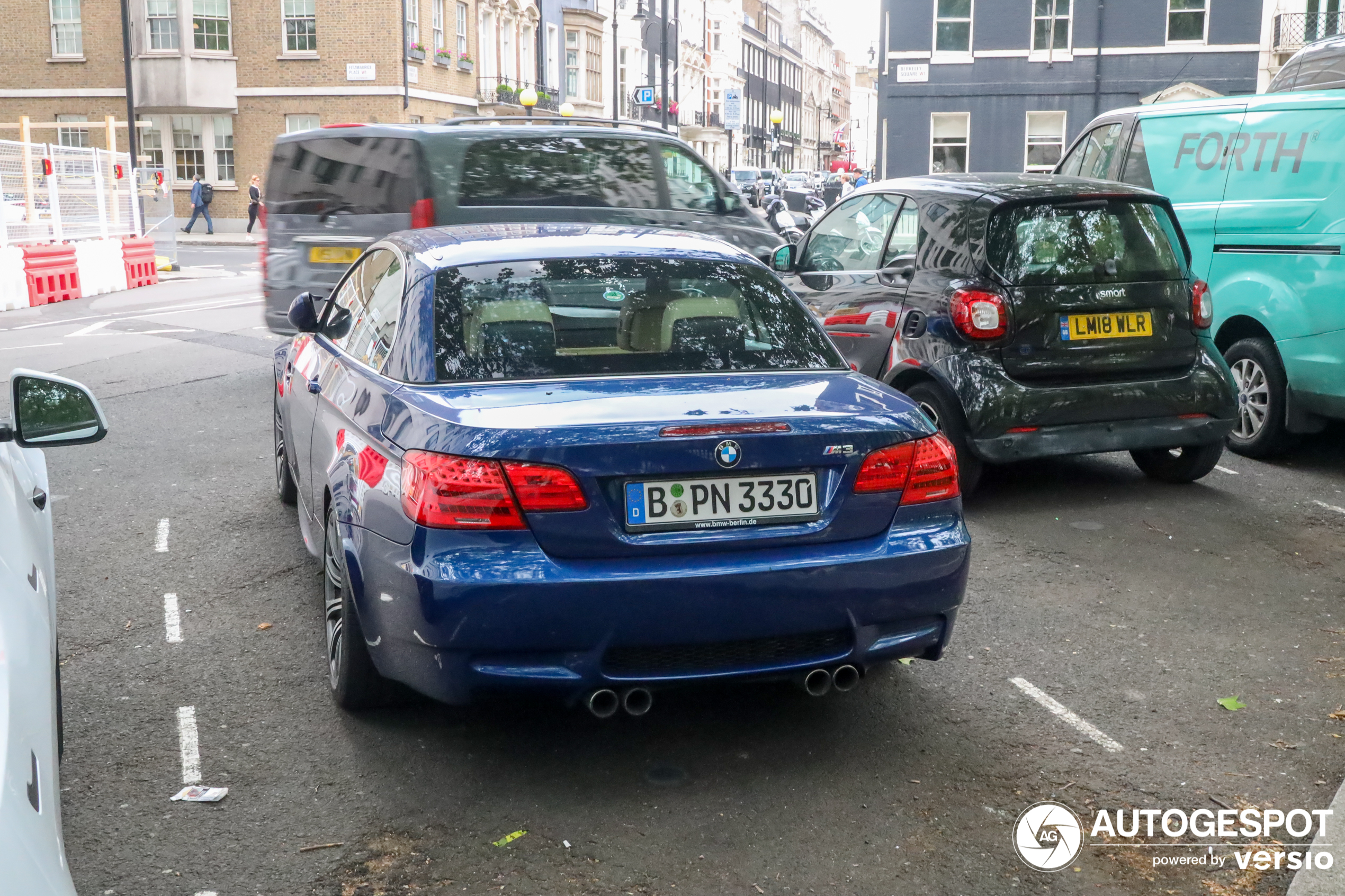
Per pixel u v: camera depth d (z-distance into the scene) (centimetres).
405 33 3978
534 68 5147
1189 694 425
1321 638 479
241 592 536
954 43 3472
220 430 905
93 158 2300
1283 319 749
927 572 357
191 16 3938
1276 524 640
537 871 312
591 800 349
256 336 1514
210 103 3988
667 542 336
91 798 350
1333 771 368
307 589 540
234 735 392
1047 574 557
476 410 345
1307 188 743
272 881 307
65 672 446
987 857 320
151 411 987
